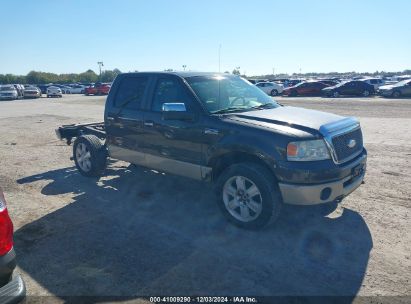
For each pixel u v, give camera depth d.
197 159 4.80
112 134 6.12
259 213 4.22
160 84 5.32
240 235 4.31
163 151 5.24
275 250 3.94
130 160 5.92
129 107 5.72
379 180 6.29
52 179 6.68
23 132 12.62
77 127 7.39
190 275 3.48
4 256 2.39
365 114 16.50
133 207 5.24
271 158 3.99
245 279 3.41
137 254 3.89
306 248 3.97
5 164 7.90
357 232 4.34
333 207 5.09
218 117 4.56
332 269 3.56
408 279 3.39
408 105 21.23
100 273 3.54
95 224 4.67
